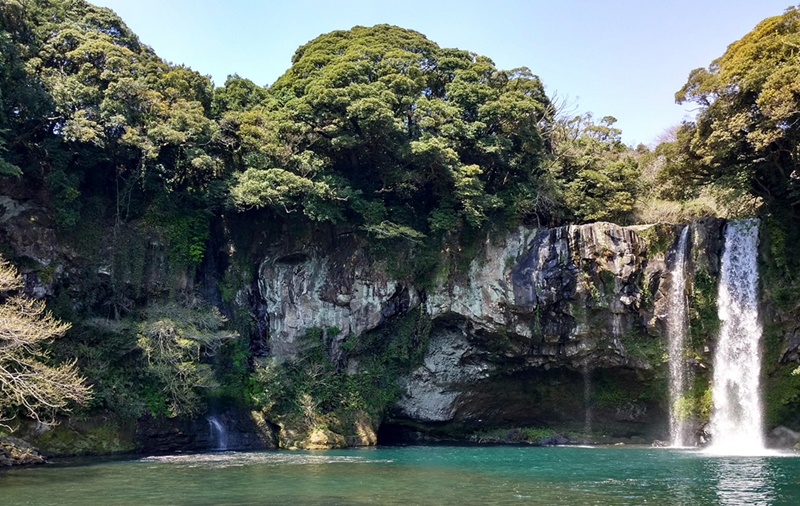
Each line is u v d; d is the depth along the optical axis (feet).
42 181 122.42
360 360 143.13
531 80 156.46
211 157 134.82
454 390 147.23
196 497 65.10
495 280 139.23
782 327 125.49
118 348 116.37
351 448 128.06
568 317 135.95
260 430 130.52
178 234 133.90
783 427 125.70
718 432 130.41
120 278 125.90
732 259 131.54
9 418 92.79
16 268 111.86
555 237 136.36
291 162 138.00
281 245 144.25
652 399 139.64
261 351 140.67
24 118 118.62
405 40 158.92
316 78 148.46
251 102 161.68
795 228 128.88
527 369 144.77
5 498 64.39
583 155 163.02
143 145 122.52
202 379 116.98
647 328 132.67
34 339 83.87
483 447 131.34
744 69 121.60
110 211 130.93
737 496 65.92
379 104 130.21
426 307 142.41
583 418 149.48
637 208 156.56
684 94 134.00
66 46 129.70
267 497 65.21
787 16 123.34
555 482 76.48
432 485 73.77
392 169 140.26
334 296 140.77
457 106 145.79
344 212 140.67
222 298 140.46
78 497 64.95
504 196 143.54
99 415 110.52
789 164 130.93
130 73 131.64
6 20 121.49
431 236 143.64
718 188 138.31
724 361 130.31
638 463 97.81
